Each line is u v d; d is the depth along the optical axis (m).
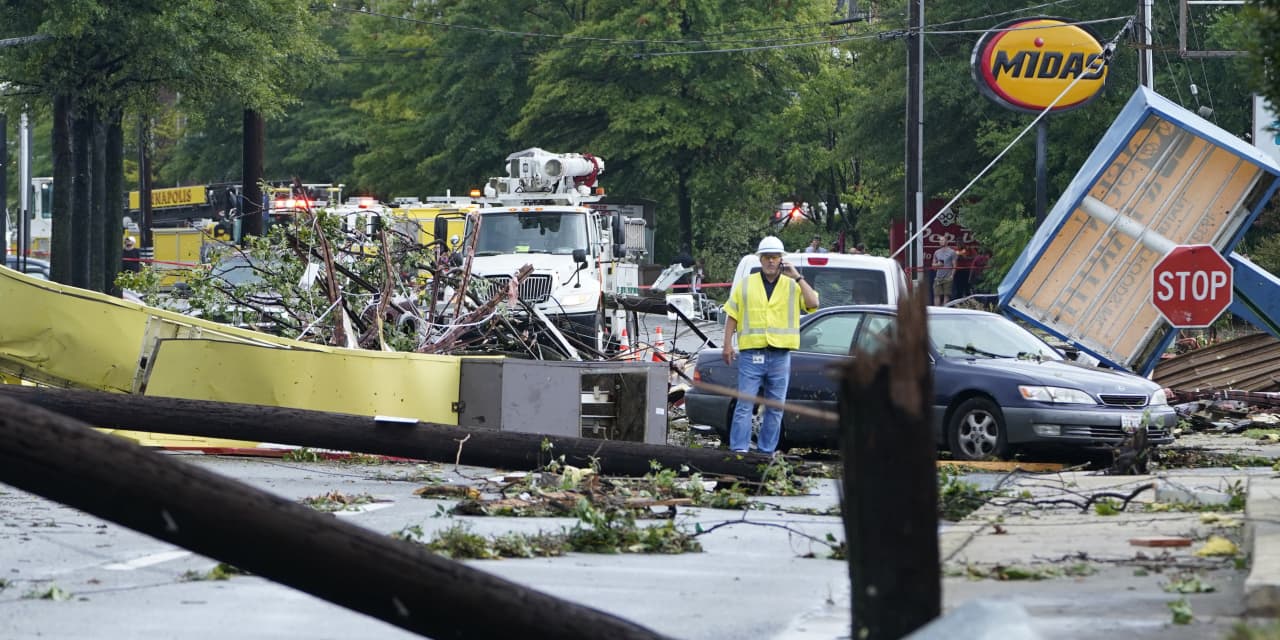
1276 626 12.80
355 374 38.25
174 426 33.19
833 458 44.56
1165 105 52.53
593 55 147.38
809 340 45.94
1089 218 53.03
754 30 149.62
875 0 163.75
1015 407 40.97
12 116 103.44
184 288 50.09
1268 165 50.91
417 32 170.50
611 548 24.41
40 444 11.58
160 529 11.88
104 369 37.72
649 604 19.02
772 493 33.75
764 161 156.62
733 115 151.88
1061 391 40.69
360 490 32.25
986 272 122.81
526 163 80.31
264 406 33.69
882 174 142.12
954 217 134.50
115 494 11.73
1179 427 51.94
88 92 93.62
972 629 10.02
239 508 11.93
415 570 12.21
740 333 39.91
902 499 11.06
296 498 30.00
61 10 86.19
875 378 11.10
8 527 25.41
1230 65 109.62
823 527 27.97
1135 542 22.22
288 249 49.44
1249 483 27.23
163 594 19.06
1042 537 23.48
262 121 110.25
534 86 154.62
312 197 100.75
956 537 23.56
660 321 115.88
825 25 153.38
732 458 34.16
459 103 158.88
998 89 84.25
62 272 95.81
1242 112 111.12
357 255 51.53
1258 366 58.66
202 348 37.41
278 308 49.44
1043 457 42.53
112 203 102.25
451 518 27.81
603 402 43.59
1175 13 113.81
